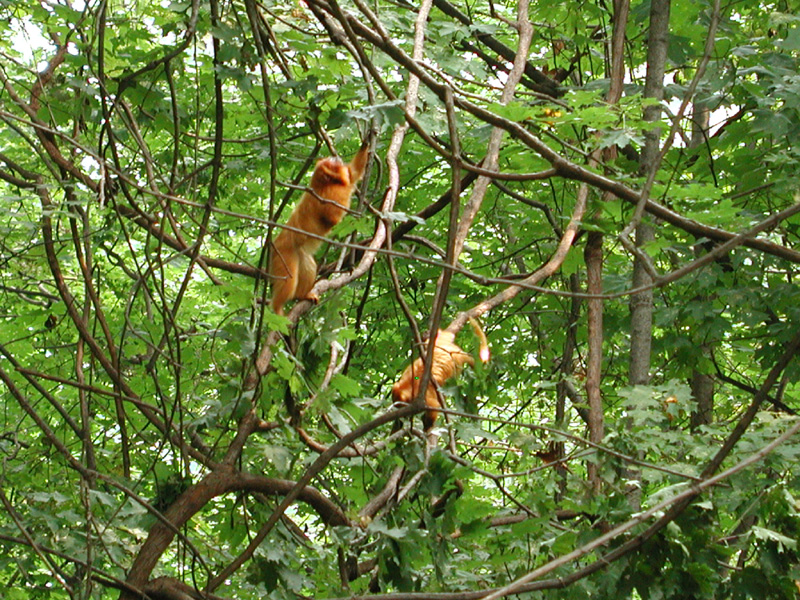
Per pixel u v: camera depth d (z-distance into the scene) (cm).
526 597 891
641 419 961
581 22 1516
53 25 1131
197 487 891
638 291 681
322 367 894
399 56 741
